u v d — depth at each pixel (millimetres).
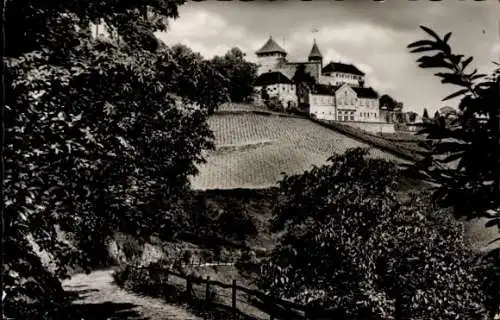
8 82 7582
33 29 9820
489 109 2621
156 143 13367
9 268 6883
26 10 9461
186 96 14242
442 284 11422
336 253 11312
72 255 9258
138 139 12312
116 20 12312
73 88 9008
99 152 9508
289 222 13062
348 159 12203
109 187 10594
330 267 11570
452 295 11383
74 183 9086
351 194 11750
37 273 7504
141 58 11570
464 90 2713
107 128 9805
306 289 11625
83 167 8906
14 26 9555
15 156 7402
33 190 7199
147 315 13227
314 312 10469
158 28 13555
